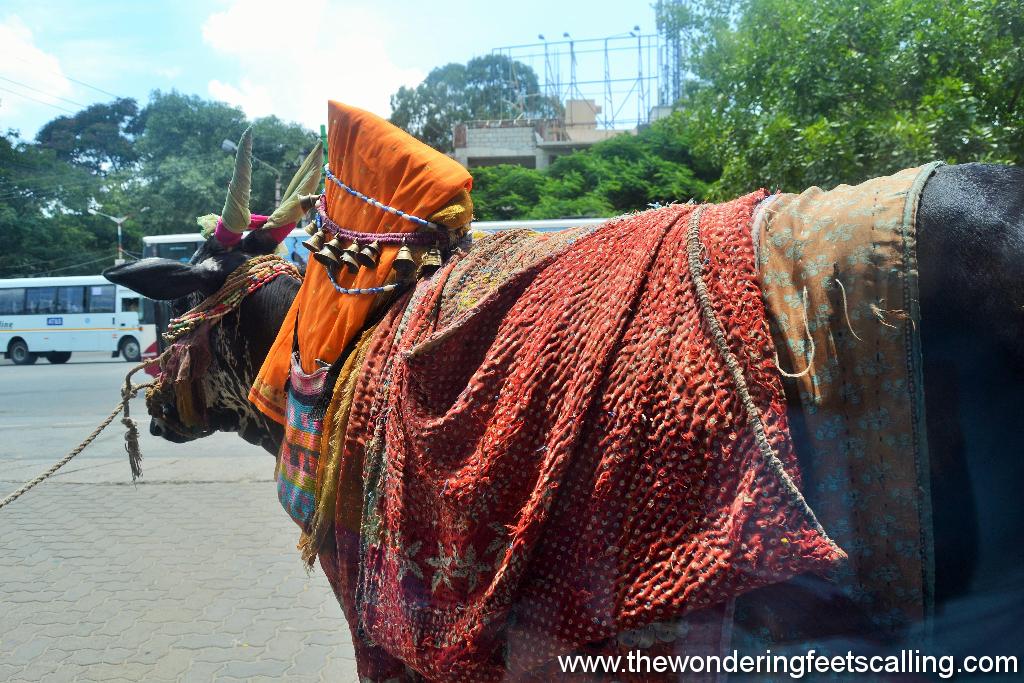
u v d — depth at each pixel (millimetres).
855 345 1220
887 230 1232
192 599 4367
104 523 5781
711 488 1245
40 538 5453
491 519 1478
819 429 1231
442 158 2051
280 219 2553
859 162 6637
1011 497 1176
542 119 31406
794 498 1175
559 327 1481
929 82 6551
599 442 1356
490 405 1527
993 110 6059
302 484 1963
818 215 1327
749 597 1254
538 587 1413
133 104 52219
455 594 1533
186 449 8562
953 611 1229
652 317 1366
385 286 1938
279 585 4555
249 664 3635
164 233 39656
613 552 1317
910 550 1173
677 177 19766
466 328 1617
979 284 1176
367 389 1821
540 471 1427
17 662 3682
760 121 7613
